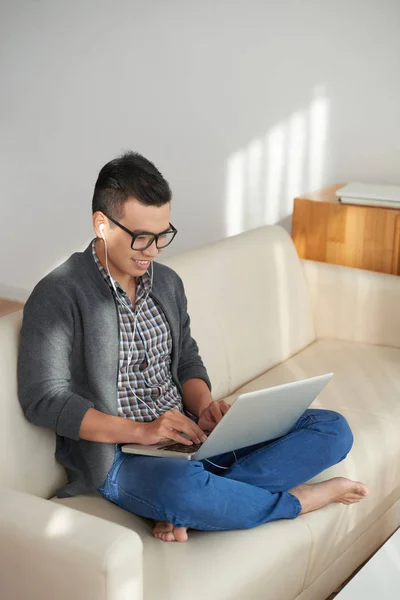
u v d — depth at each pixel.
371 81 3.26
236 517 1.72
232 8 3.51
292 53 3.41
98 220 1.78
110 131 4.03
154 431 1.73
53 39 4.07
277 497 1.80
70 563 1.38
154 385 1.92
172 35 3.70
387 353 2.78
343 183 3.44
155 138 3.90
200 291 2.41
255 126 3.60
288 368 2.66
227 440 1.74
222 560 1.64
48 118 4.22
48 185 4.33
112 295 1.82
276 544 1.73
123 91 3.93
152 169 1.77
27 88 4.24
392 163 3.31
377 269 2.95
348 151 3.39
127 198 1.73
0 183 4.50
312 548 1.82
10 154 4.41
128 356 1.85
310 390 1.83
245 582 1.62
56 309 1.74
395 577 1.48
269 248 2.75
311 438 1.88
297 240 3.10
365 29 3.22
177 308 2.01
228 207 3.78
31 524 1.43
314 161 3.49
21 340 1.74
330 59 3.33
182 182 3.88
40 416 1.71
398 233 2.87
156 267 2.00
